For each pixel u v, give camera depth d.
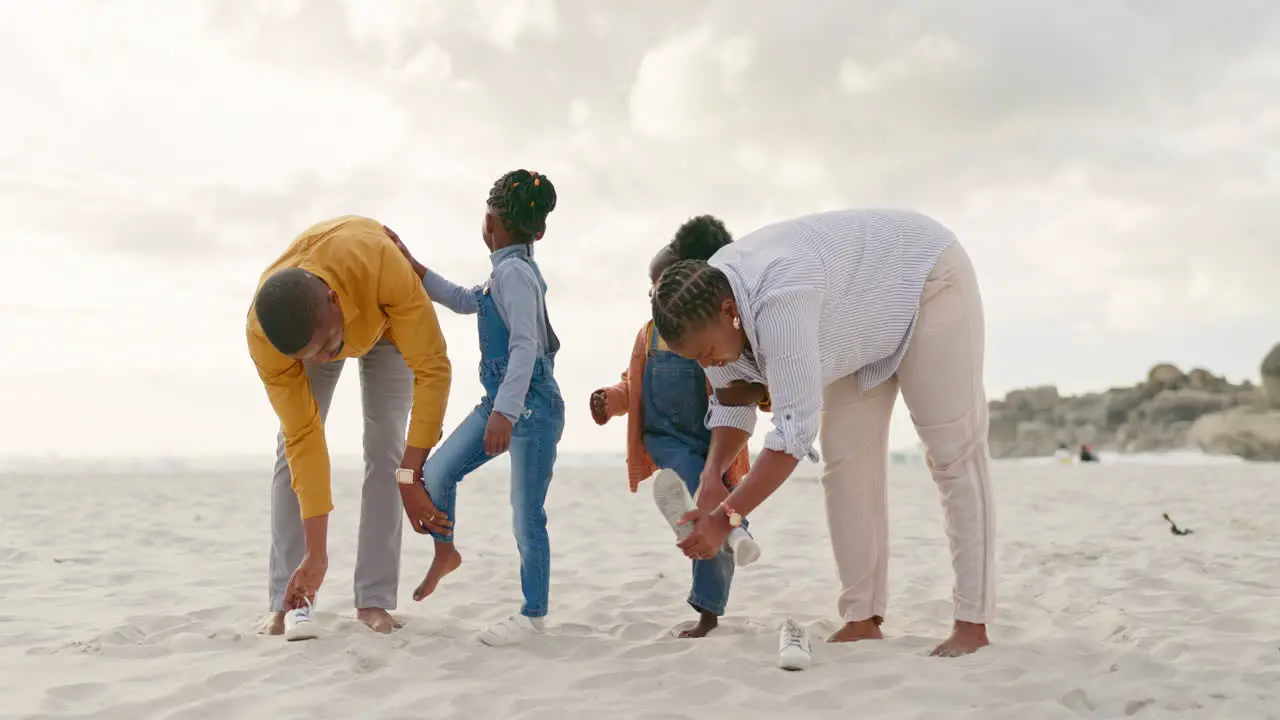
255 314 2.70
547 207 3.07
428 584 3.08
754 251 2.57
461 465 3.03
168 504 9.10
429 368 2.98
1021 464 25.23
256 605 3.75
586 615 3.55
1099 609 3.48
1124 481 13.75
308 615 3.00
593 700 2.34
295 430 2.87
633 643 3.02
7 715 2.20
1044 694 2.33
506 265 3.00
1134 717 2.16
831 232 2.64
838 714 2.21
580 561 5.11
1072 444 39.31
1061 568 4.60
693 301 2.33
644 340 3.13
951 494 2.81
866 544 2.98
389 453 3.22
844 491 2.97
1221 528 6.57
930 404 2.76
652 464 3.19
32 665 2.71
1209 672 2.51
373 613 3.21
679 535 2.47
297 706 2.28
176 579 4.55
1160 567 4.57
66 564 5.08
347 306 2.76
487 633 2.96
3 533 6.52
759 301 2.41
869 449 2.95
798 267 2.49
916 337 2.73
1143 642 2.91
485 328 3.05
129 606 3.78
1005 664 2.57
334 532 6.51
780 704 2.29
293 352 2.60
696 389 3.03
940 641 2.94
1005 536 6.26
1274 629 3.11
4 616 3.54
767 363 2.41
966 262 2.76
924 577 4.41
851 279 2.61
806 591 4.05
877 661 2.66
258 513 8.29
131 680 2.53
